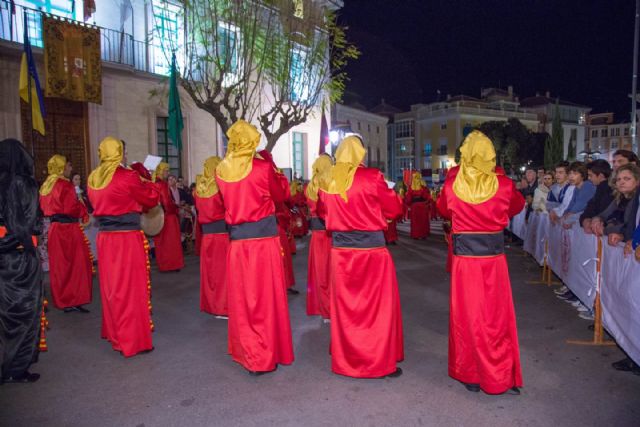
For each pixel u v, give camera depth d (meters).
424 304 6.82
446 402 3.87
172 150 15.05
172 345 5.32
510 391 4.00
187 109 15.22
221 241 6.19
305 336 5.54
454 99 55.78
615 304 4.66
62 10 12.08
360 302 4.21
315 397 4.00
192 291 7.90
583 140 62.00
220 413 3.76
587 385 4.13
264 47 12.45
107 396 4.09
